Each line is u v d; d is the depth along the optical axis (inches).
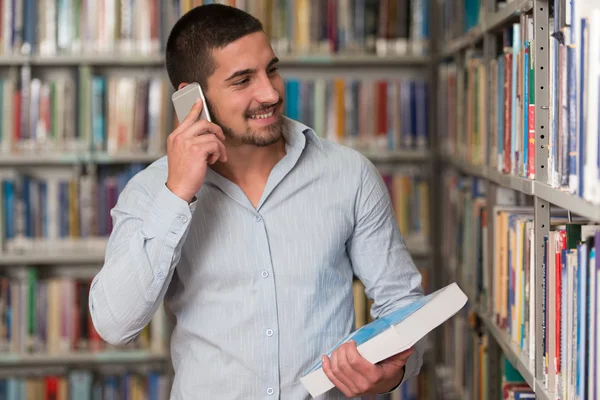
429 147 132.1
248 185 58.6
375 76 141.3
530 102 58.1
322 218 58.0
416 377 131.9
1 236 127.5
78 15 127.3
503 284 72.1
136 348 129.7
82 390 130.0
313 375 52.6
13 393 129.2
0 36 125.8
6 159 125.3
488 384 80.4
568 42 45.8
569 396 48.3
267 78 55.1
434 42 129.9
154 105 128.2
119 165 136.8
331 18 130.3
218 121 56.4
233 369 56.4
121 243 55.8
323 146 60.2
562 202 45.9
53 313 129.5
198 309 57.3
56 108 127.6
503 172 71.7
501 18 69.6
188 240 57.2
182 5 127.1
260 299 56.2
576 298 46.2
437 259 130.8
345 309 58.9
